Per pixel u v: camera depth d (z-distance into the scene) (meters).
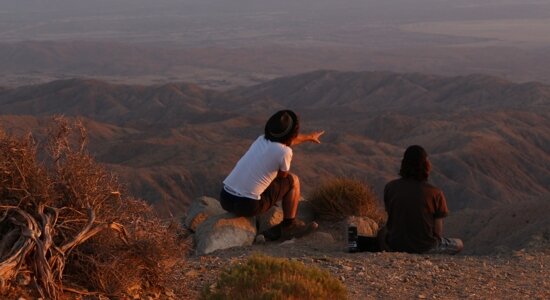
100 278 5.59
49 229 5.36
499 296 7.40
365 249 9.80
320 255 9.00
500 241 11.09
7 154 5.55
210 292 6.04
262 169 9.52
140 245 5.85
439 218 9.55
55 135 5.88
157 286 6.07
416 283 7.71
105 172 6.00
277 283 5.72
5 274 5.11
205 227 9.83
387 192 9.73
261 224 10.36
